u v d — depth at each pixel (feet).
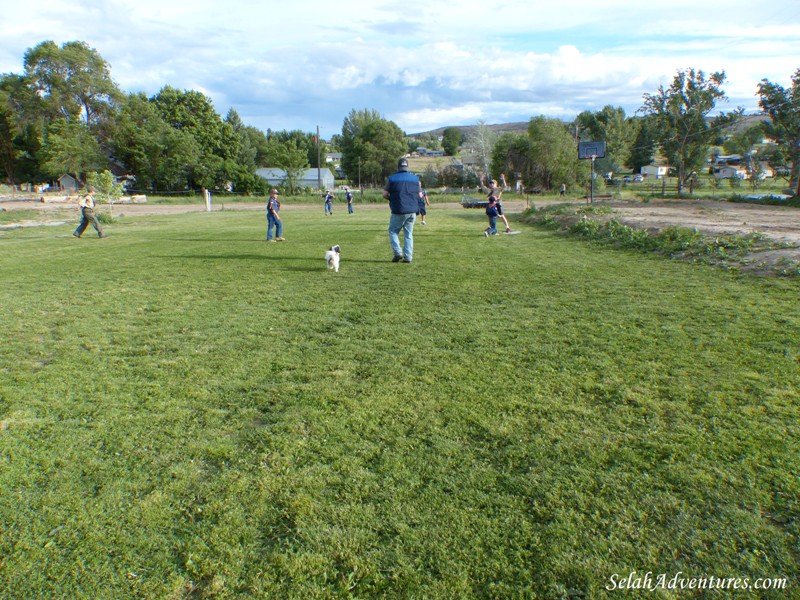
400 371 15.49
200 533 8.75
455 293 26.17
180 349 18.04
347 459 10.78
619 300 23.85
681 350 16.62
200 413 13.01
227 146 268.21
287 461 10.77
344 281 29.96
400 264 35.73
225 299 25.85
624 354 16.42
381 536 8.61
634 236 43.91
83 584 7.72
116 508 9.39
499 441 11.35
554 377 14.70
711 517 8.78
